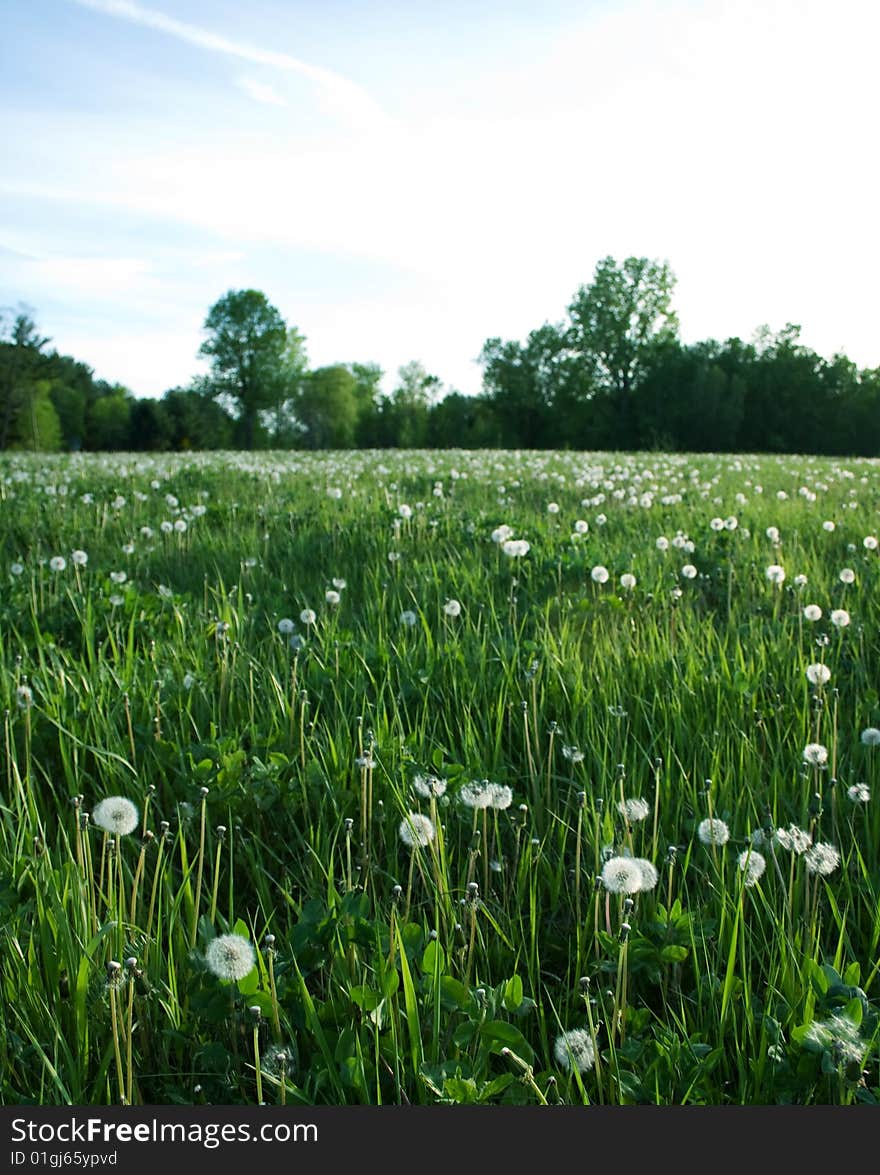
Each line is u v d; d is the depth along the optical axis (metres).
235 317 98.69
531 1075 1.86
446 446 101.62
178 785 3.23
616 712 3.57
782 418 81.94
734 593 5.84
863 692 4.02
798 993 2.16
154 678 4.00
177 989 2.23
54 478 13.35
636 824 2.96
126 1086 1.99
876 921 2.41
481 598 5.46
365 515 8.43
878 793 3.11
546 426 90.94
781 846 2.65
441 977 2.10
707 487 11.75
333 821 3.04
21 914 2.40
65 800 3.20
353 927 2.22
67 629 4.86
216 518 8.88
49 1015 2.10
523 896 2.73
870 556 6.30
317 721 3.65
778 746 3.37
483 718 3.73
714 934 2.45
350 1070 1.91
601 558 6.12
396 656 4.25
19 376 79.88
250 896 2.81
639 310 85.19
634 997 2.36
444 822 3.00
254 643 4.79
